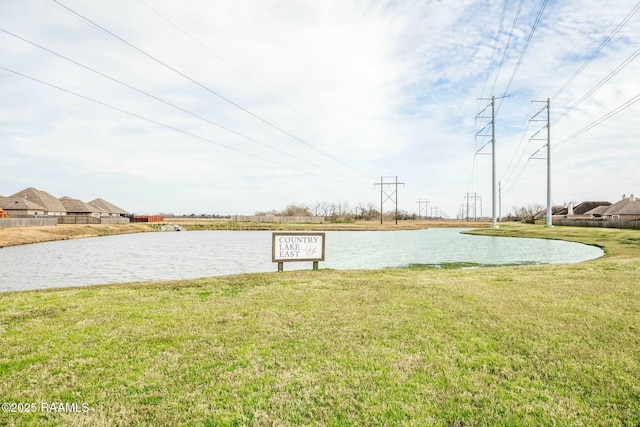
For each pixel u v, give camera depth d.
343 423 3.36
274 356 4.86
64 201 86.81
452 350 5.05
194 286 9.62
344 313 6.88
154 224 76.56
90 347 5.14
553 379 4.21
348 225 87.25
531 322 6.26
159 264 19.64
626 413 3.52
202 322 6.29
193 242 39.00
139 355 4.88
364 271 12.84
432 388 4.01
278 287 9.41
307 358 4.79
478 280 10.47
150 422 3.38
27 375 4.27
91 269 17.75
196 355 4.87
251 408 3.61
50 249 29.98
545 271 12.19
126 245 34.56
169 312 6.94
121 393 3.90
